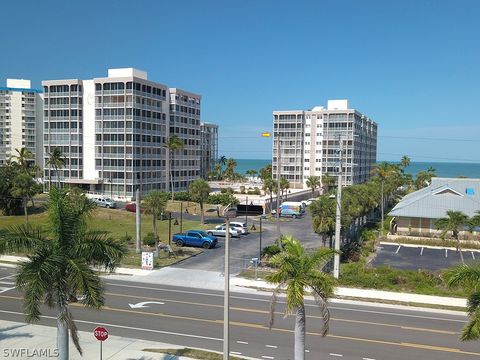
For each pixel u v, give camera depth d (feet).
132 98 290.15
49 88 310.24
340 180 106.52
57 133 310.45
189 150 362.12
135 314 83.05
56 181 310.45
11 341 67.67
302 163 423.64
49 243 47.11
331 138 400.26
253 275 113.19
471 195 212.02
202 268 121.39
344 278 104.99
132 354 63.05
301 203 249.34
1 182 211.61
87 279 44.93
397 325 78.54
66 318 46.34
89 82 302.45
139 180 298.56
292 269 49.49
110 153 296.92
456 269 57.72
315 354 64.90
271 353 65.00
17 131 468.75
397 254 155.22
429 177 352.28
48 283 45.32
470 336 50.24
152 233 150.61
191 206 258.37
